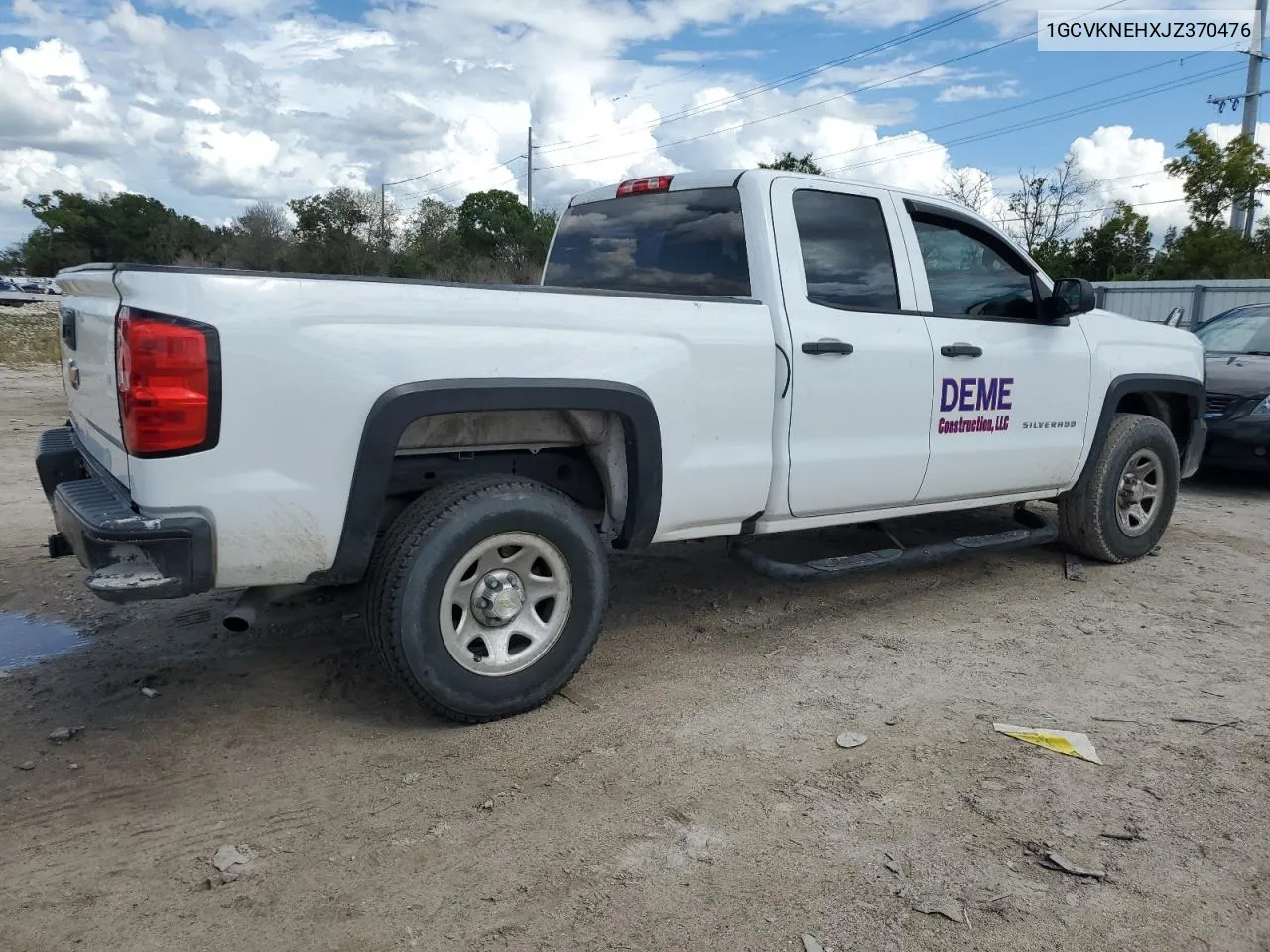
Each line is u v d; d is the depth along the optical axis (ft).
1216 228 95.61
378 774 10.46
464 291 10.95
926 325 15.29
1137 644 14.67
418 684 11.01
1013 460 16.72
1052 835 9.39
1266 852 9.16
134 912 8.14
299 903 8.28
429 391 10.57
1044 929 8.03
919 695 12.67
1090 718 12.01
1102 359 17.90
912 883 8.62
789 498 13.97
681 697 12.54
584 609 12.06
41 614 15.44
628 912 8.20
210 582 9.95
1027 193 113.09
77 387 12.89
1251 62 97.30
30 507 22.94
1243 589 17.62
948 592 17.21
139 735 11.34
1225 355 29.94
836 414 14.23
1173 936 7.98
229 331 9.60
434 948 7.74
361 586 12.66
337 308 10.18
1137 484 18.97
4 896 8.33
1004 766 10.74
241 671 13.21
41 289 229.25
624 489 12.93
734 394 13.11
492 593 11.40
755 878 8.68
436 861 8.90
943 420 15.56
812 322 13.88
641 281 15.49
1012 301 16.89
